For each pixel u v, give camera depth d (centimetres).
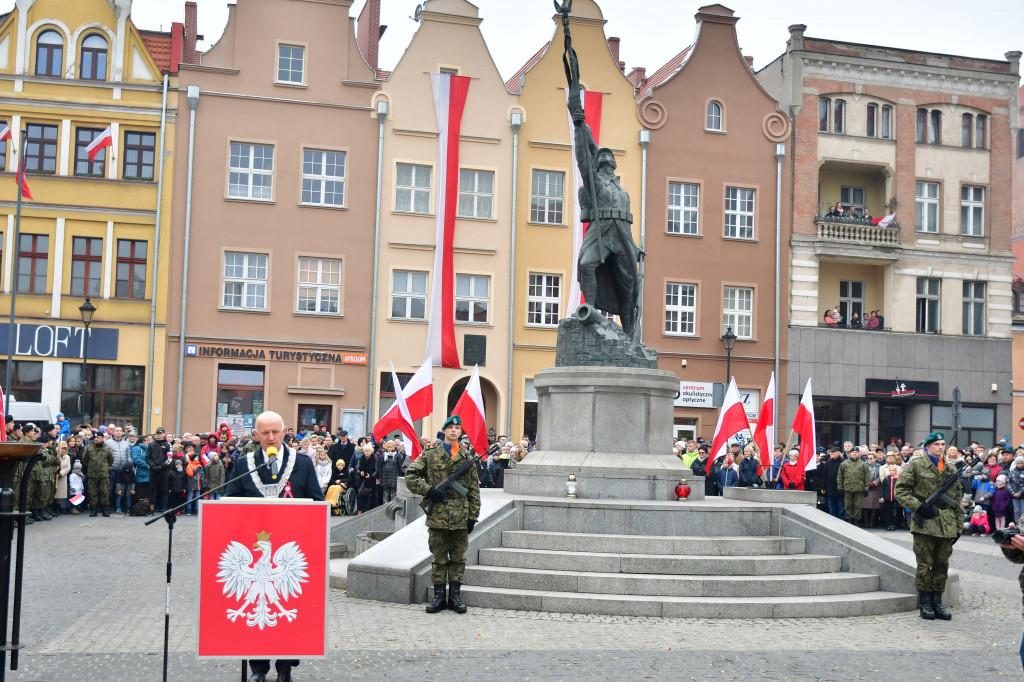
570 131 3950
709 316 4041
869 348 4188
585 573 1298
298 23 3716
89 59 3594
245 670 777
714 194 4078
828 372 4138
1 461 805
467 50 3859
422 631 1102
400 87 3781
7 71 3541
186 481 2569
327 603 777
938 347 4262
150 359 3538
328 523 782
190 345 3556
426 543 1348
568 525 1423
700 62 4100
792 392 4106
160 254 3575
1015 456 2536
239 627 770
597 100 3956
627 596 1255
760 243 4112
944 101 4344
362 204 3731
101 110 3569
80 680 886
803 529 1466
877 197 4372
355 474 2555
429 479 1205
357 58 3762
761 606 1249
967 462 2644
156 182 3591
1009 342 4341
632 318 1769
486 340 3806
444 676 917
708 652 1049
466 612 1211
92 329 3525
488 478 2406
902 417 4291
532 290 3888
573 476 1510
